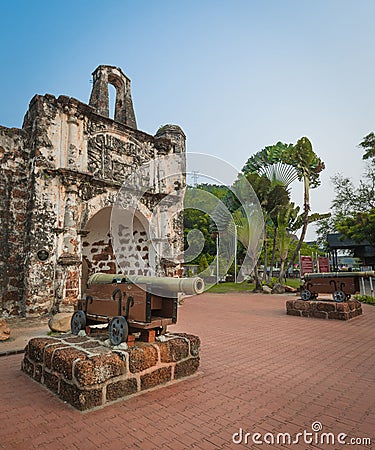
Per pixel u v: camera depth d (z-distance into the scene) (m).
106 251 12.92
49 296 9.31
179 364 4.63
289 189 19.50
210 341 7.14
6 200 9.44
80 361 3.73
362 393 4.22
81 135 10.64
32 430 3.19
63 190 9.95
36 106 9.92
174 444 2.97
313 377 4.83
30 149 9.98
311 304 10.77
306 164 20.88
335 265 30.53
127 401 3.86
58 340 4.75
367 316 11.01
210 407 3.74
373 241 21.73
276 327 8.92
